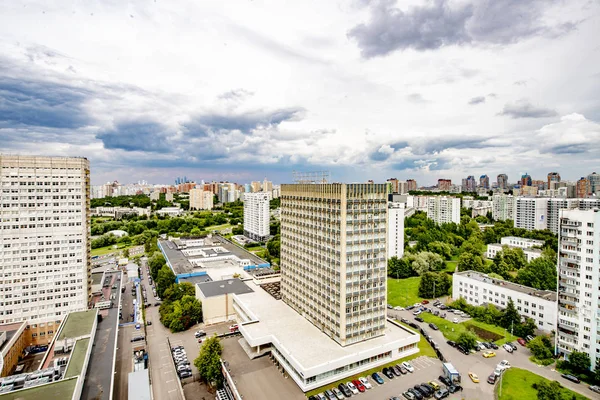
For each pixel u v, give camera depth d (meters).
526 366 122.00
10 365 126.31
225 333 151.12
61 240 154.62
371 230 120.69
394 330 131.38
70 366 105.19
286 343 119.00
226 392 107.94
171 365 126.75
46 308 153.12
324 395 103.94
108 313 159.38
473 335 135.50
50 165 152.00
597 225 114.88
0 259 145.75
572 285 121.62
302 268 141.00
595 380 111.06
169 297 176.00
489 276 190.00
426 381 112.06
